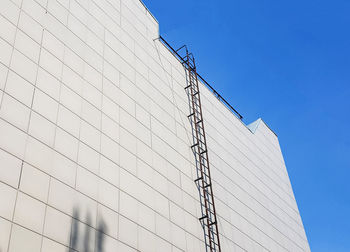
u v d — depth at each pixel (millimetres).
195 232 26500
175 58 37125
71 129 20828
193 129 33562
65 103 21312
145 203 23328
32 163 17641
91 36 26547
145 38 33469
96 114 23203
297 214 46812
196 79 37688
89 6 28156
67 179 19000
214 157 35031
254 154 44250
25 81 19516
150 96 29719
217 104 41906
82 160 20484
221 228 30031
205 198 28828
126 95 26906
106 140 22906
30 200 16688
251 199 37656
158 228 23297
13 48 19859
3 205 15562
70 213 18188
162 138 28469
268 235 36875
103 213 20016
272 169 47062
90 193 19891
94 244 18578
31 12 22344
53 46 22656
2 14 20328
